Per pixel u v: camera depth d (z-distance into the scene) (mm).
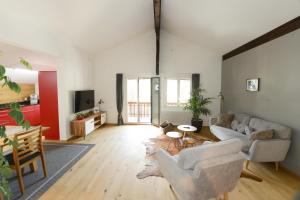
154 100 6445
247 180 2764
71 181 2730
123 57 6332
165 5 4227
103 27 4555
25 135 2430
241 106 4773
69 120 4750
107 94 6488
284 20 3018
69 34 4227
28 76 5965
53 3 2891
